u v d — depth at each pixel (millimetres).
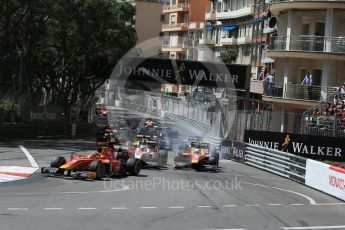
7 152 64250
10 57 106375
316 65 89500
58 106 107688
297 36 87938
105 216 29547
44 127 95375
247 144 70438
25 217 27922
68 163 43750
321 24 89875
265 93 92062
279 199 41125
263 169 64562
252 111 74875
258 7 143625
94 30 95312
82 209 31266
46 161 56062
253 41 146500
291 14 90438
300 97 85438
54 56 111938
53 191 37438
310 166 51781
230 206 35844
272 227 29531
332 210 37500
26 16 90688
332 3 84812
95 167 44000
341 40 85000
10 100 92688
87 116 120688
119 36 100438
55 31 101188
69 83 114250
